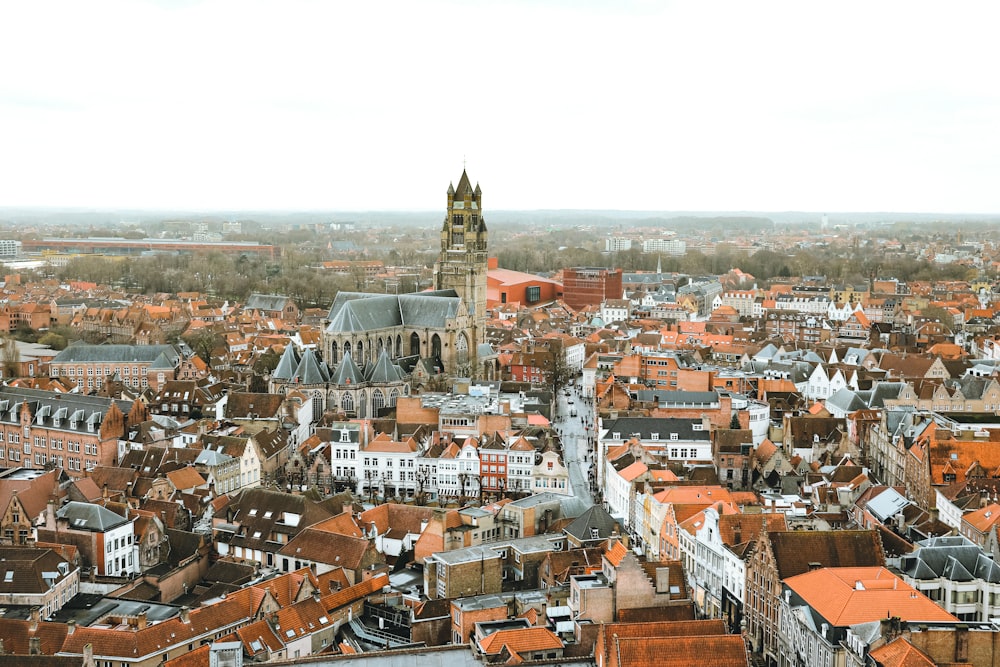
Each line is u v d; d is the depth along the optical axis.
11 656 168.25
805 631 167.62
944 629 149.88
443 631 191.00
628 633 158.75
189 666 164.62
